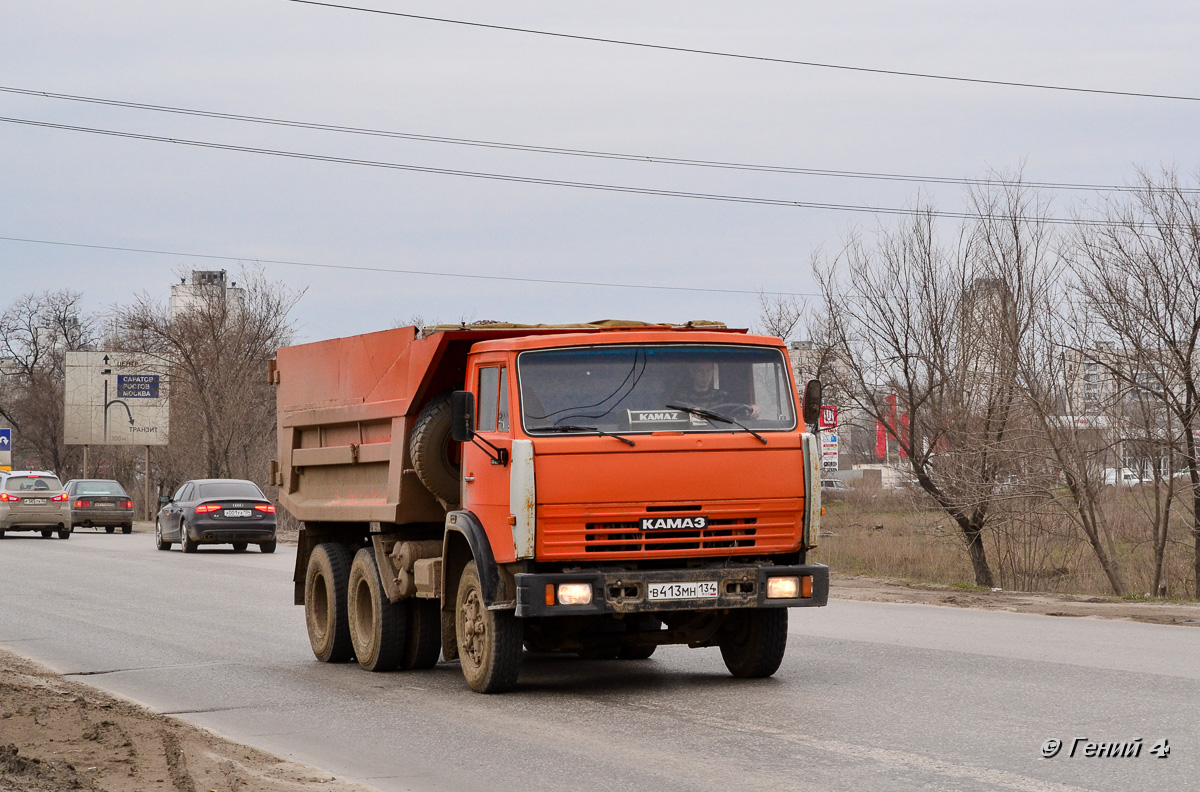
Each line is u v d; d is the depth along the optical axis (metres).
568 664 11.92
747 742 7.76
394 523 11.59
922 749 7.39
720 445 9.47
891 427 26.09
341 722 9.12
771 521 9.59
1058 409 23.61
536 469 9.16
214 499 31.36
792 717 8.57
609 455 9.25
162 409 61.28
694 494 9.38
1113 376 23.20
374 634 11.65
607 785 6.79
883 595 18.91
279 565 26.56
